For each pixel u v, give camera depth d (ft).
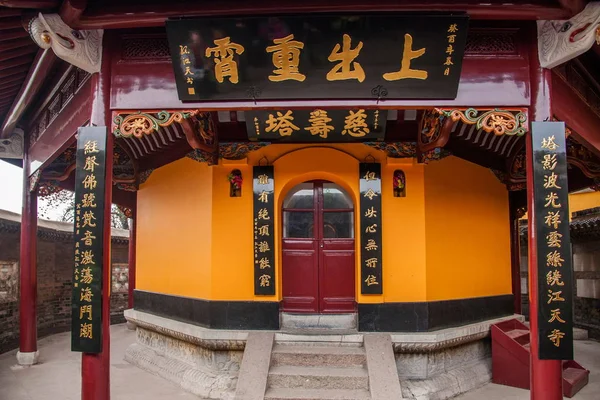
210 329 28.60
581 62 22.00
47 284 48.75
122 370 33.06
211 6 17.66
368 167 28.96
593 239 45.83
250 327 28.68
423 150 26.84
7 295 41.29
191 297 30.60
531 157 18.57
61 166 36.32
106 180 19.22
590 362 36.63
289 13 17.71
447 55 18.43
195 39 18.25
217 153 29.04
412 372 27.09
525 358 28.53
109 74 20.02
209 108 19.81
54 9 17.98
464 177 31.89
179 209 32.50
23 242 36.32
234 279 29.14
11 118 32.53
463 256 31.14
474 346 30.58
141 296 35.81
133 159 36.19
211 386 26.78
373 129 26.25
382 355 25.40
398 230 28.81
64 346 42.78
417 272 28.55
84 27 18.53
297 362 25.95
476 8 17.47
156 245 34.71
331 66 18.75
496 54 19.44
